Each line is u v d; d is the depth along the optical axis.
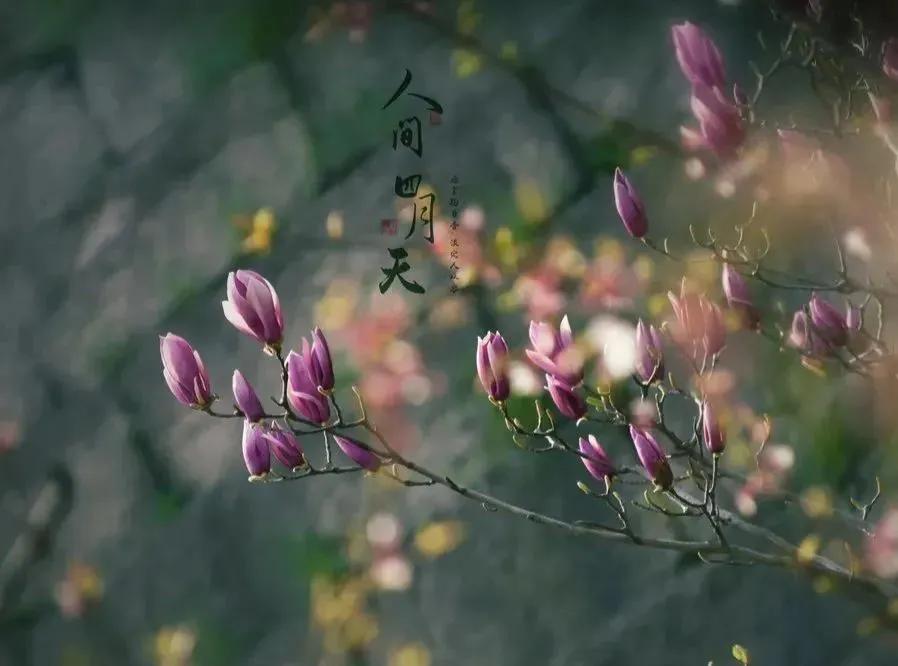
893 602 2.77
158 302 4.13
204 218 4.10
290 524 3.85
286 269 3.95
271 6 4.08
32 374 4.29
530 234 3.65
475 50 3.70
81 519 4.15
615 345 2.71
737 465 3.42
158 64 4.25
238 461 3.95
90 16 4.36
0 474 4.28
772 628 3.53
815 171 2.86
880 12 2.72
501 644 3.65
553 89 3.72
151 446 4.09
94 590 4.07
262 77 4.09
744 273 2.84
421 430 3.71
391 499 3.73
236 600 3.89
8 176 4.42
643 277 3.42
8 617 4.16
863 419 3.42
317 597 3.73
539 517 2.71
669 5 3.67
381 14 3.94
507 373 2.70
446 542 3.62
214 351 4.02
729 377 3.47
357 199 3.88
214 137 4.14
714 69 2.78
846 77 2.91
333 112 3.98
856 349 2.86
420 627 3.70
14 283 4.36
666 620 3.58
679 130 3.60
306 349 2.69
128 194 4.24
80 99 4.37
